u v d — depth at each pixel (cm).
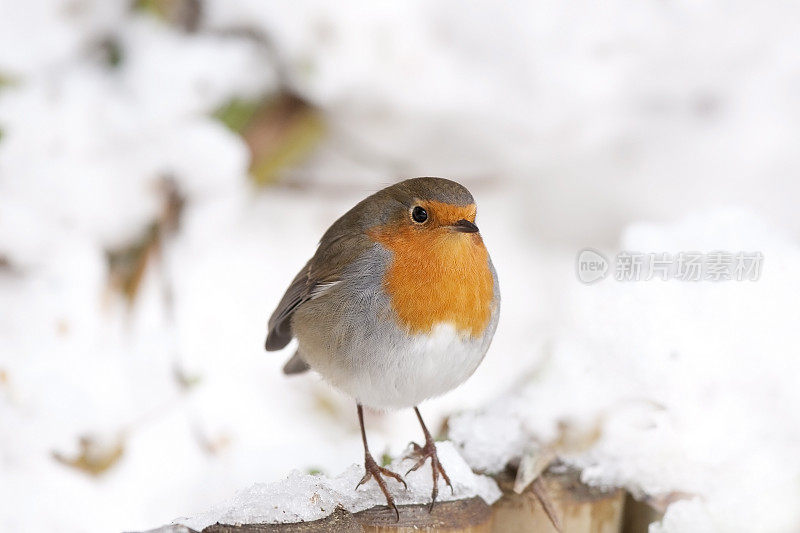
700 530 572
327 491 510
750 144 1188
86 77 927
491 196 1166
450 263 617
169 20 958
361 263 634
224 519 488
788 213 1229
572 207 1202
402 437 986
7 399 792
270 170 995
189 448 890
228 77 943
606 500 574
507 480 579
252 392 969
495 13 1011
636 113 1174
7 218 845
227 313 1019
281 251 1085
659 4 1117
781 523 582
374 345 629
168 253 936
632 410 599
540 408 605
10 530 768
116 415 831
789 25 1173
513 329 1148
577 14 1052
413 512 526
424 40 974
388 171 1085
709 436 593
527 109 1044
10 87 908
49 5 935
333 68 941
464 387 1078
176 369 918
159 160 909
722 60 1175
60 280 846
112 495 828
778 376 608
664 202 1207
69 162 881
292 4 925
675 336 624
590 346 636
